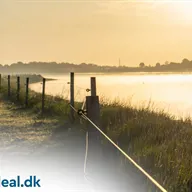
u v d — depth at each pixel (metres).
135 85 70.75
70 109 13.34
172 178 6.00
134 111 12.64
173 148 7.57
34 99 18.73
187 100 31.78
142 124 10.08
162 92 47.00
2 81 37.53
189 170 6.30
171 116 12.88
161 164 6.59
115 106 14.18
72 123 12.15
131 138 9.00
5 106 18.69
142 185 6.04
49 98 18.83
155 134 8.89
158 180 5.95
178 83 87.50
